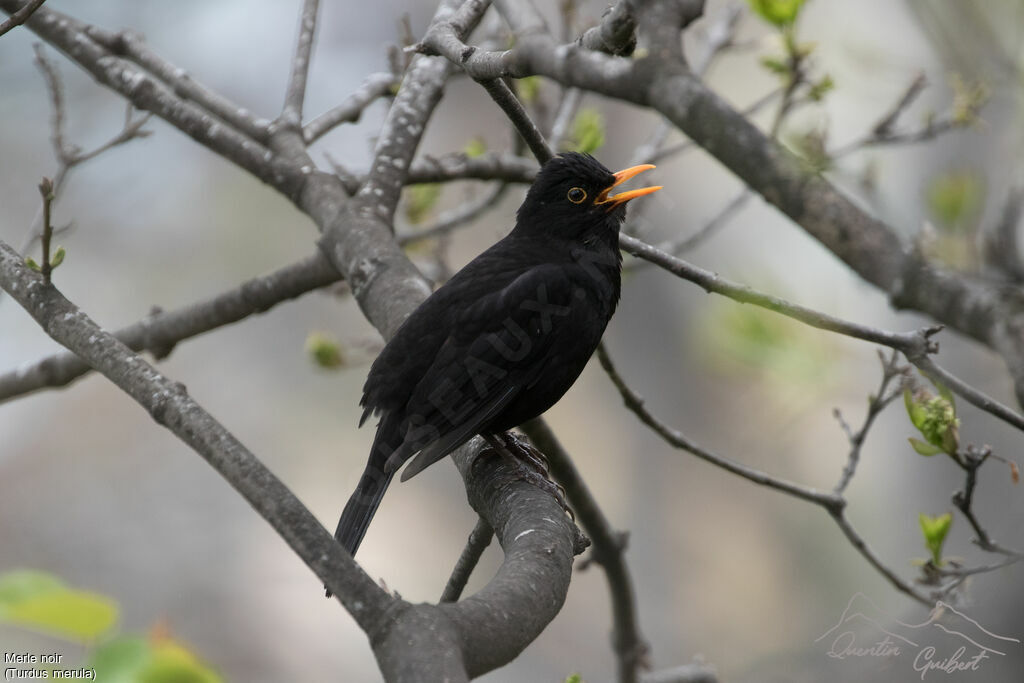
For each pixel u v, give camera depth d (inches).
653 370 807.7
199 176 923.4
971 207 334.0
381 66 962.7
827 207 295.6
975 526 278.5
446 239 461.1
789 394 429.4
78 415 908.0
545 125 408.5
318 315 981.2
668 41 321.1
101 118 853.8
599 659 765.9
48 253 229.9
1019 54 385.7
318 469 916.0
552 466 340.2
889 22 546.9
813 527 749.3
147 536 832.3
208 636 777.6
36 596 152.8
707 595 772.0
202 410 202.1
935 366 257.9
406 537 881.5
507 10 333.4
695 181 797.2
